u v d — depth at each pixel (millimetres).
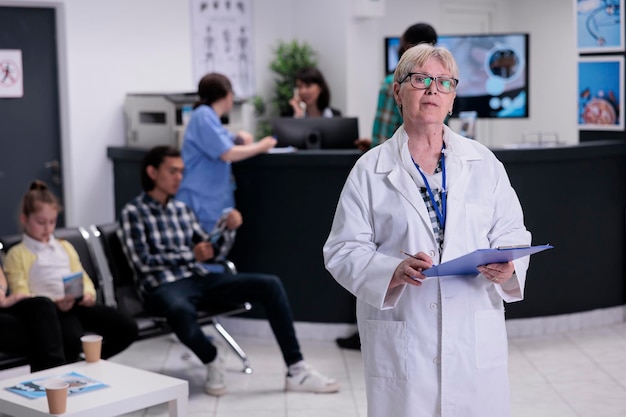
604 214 6535
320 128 6605
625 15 6812
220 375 5246
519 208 3150
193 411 4965
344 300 6281
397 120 5617
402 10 9555
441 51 2984
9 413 3686
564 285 6445
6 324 4574
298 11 8852
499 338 3035
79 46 7371
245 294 5336
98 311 4969
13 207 7309
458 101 7805
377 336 3021
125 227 5348
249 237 6379
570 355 5910
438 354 2969
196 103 6188
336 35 8578
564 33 10164
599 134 7078
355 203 3059
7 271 4859
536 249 2766
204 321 5441
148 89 7789
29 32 7258
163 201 5480
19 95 7254
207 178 6109
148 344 6324
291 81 8477
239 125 7574
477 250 2723
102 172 7520
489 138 10773
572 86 10141
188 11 8016
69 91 7344
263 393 5266
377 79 8836
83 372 4062
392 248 3027
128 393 3744
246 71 8516
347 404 5051
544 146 6336
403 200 3000
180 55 7977
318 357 5969
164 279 5344
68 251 5098
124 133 7617
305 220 6246
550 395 5148
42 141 7379
